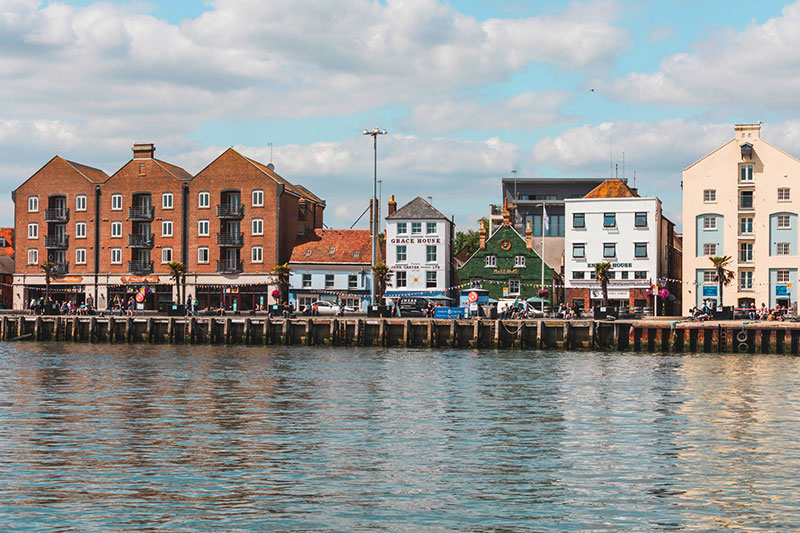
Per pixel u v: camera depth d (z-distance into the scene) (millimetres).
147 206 119812
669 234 125312
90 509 23000
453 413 38969
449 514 22844
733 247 106812
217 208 117000
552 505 23750
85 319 86375
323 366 60281
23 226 122688
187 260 118250
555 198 149250
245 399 43312
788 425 36031
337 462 28578
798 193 105000
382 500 24109
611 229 111625
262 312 103125
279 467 27797
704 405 41719
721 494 24922
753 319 89812
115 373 55375
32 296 122125
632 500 24281
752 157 106625
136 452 29953
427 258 116125
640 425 35969
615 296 111375
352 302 115125
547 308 105500
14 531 21219
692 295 108125
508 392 46281
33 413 38531
